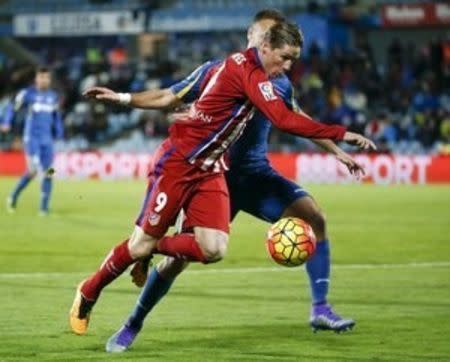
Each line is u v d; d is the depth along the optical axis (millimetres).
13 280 34594
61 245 45469
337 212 63375
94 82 109875
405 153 97438
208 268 37688
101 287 23469
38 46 125188
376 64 114000
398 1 113062
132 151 104812
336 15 110125
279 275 35844
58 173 99938
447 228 53688
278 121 21625
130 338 23484
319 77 105500
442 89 104438
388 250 44062
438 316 28031
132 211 63781
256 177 26078
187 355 22938
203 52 116500
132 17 113812
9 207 63219
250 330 25984
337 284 33969
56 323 26656
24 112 105688
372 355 23016
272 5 112375
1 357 22547
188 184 22547
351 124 99688
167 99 23375
